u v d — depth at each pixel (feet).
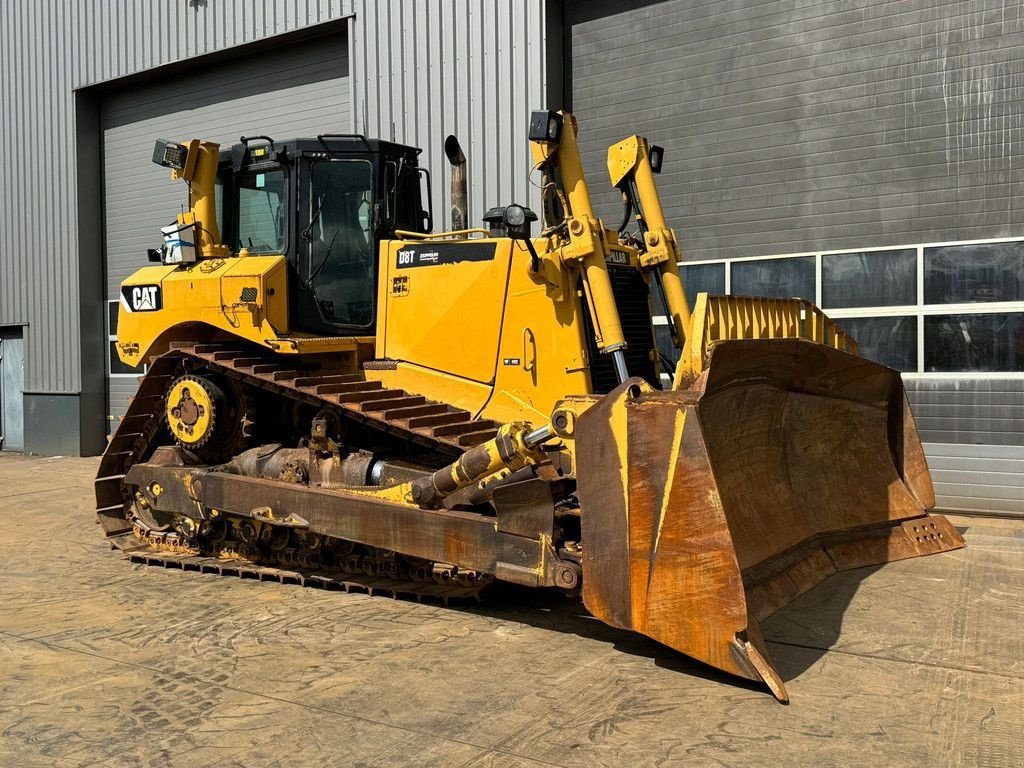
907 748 11.53
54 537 25.89
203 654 15.34
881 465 22.71
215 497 20.33
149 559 22.03
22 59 48.67
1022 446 26.50
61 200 47.52
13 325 50.16
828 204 28.91
